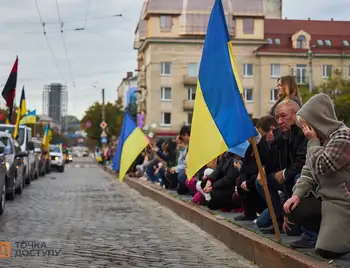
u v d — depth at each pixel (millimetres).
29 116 39469
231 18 68500
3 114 43406
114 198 19312
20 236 10242
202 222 11492
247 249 8383
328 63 69312
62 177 35344
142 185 21297
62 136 134750
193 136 7902
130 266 7801
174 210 14734
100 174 41344
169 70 69438
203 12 68938
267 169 8797
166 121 69750
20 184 19906
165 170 19891
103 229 11383
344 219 6312
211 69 7852
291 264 6703
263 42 68875
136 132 19438
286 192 8523
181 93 69562
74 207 15883
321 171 6324
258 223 8953
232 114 7699
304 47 69938
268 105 68750
